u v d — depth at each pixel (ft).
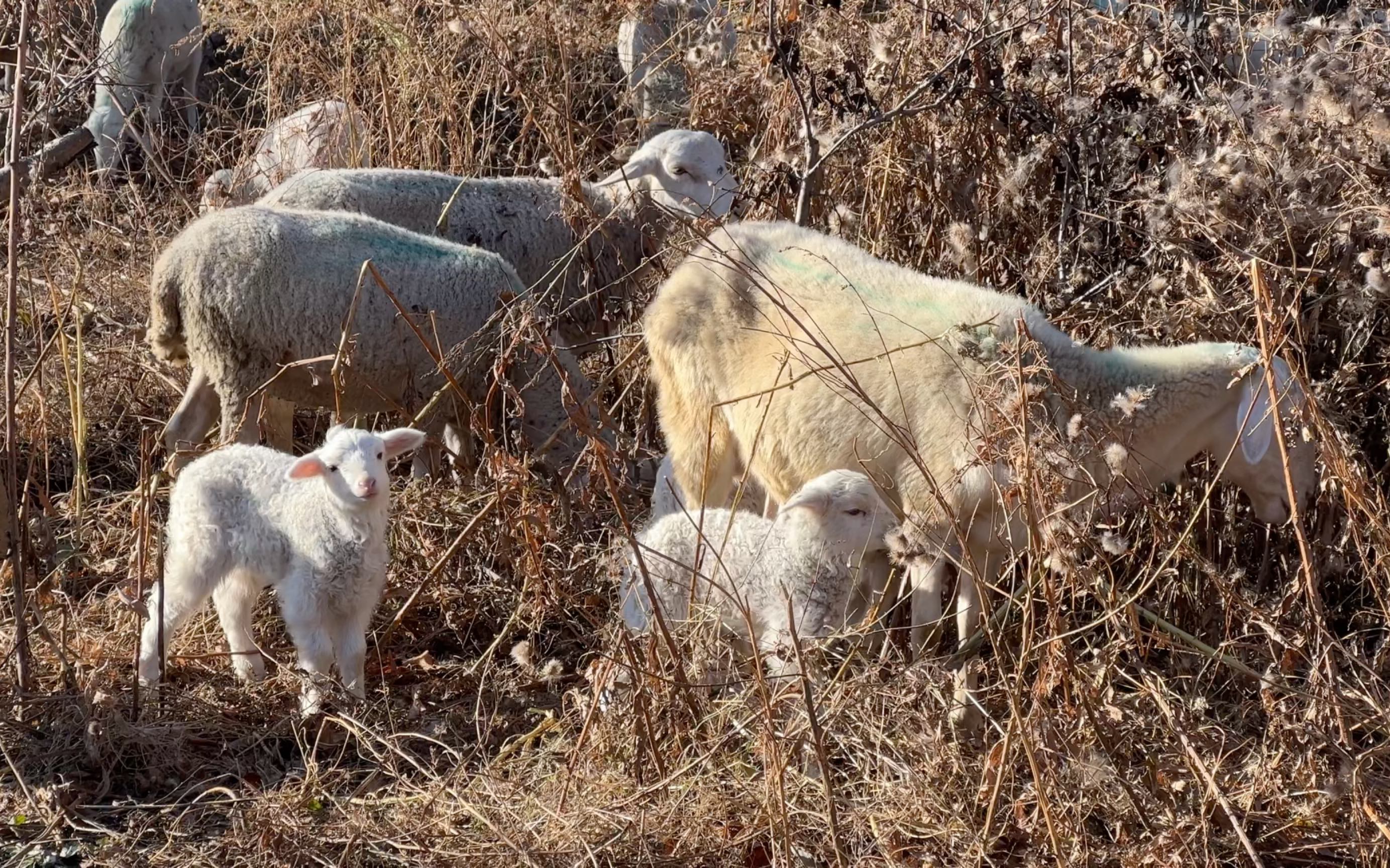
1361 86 15.26
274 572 14.14
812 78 19.22
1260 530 15.62
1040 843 11.41
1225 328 15.47
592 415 18.30
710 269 15.58
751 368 15.25
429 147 24.54
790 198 20.15
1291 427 13.15
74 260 21.94
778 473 15.43
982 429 13.24
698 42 25.98
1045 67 18.95
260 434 17.66
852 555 13.80
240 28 28.35
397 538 16.70
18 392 18.84
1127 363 14.01
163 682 14.58
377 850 12.07
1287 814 11.78
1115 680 12.94
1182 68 17.99
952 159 18.95
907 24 20.80
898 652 13.74
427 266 17.26
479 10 23.45
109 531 17.16
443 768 13.58
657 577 14.20
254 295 16.75
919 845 11.76
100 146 29.14
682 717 12.67
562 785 12.37
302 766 13.64
